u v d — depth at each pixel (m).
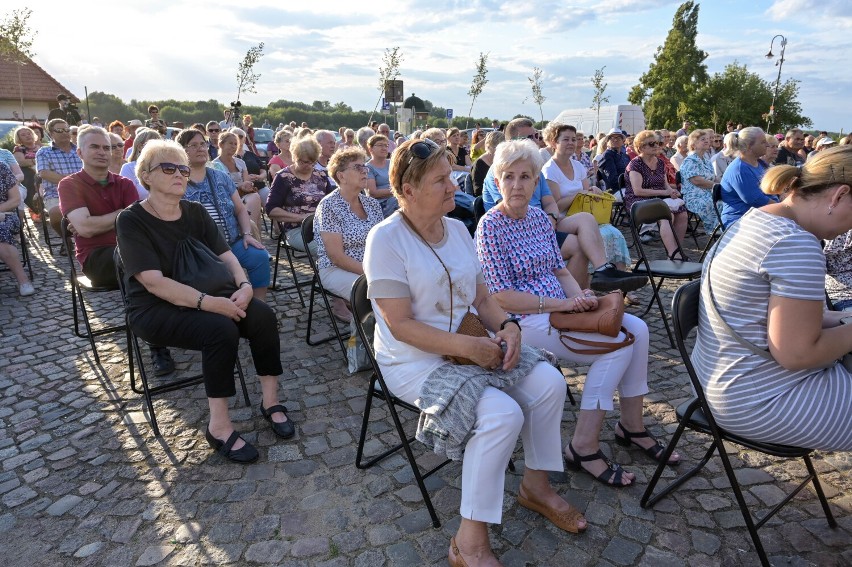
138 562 2.13
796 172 1.86
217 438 2.80
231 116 15.63
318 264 3.99
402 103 17.34
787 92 45.06
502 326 2.21
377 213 4.14
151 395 3.18
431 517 2.29
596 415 2.49
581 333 2.52
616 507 2.37
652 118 45.31
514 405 1.91
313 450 2.86
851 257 3.00
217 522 2.34
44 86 31.41
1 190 5.43
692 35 43.88
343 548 2.18
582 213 4.15
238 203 4.53
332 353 4.09
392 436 2.98
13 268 5.39
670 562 2.07
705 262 2.09
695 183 6.80
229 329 2.76
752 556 2.09
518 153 2.68
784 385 1.85
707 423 2.08
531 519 2.30
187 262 2.91
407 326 2.03
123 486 2.59
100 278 3.78
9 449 2.91
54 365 3.91
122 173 5.11
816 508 2.33
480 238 2.75
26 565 2.13
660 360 3.86
